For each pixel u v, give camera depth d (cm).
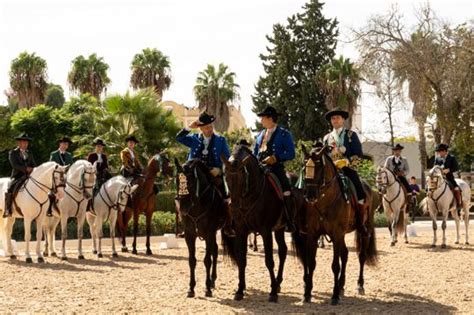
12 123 4300
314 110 5122
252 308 1117
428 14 4247
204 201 1191
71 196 1775
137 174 1966
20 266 1644
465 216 2269
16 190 1720
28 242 1723
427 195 2148
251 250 2022
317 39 5297
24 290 1295
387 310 1108
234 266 1468
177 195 1188
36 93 5188
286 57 5253
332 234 1163
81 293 1263
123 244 1997
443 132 4372
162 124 3256
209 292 1220
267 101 5375
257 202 1148
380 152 5516
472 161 5888
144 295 1240
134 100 3197
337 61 5031
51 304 1155
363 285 1312
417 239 2402
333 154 1213
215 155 1238
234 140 4400
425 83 4256
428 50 4156
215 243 1264
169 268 1625
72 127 4091
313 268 1179
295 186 1259
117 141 3125
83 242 2328
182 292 1271
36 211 1703
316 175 1109
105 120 3188
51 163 1698
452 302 1184
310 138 5153
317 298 1220
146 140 3156
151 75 5259
